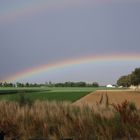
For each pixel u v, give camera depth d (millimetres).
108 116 12922
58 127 12672
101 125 12570
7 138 12367
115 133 12367
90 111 14109
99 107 14711
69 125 12602
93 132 12398
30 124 13430
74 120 12938
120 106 13008
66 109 15141
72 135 12398
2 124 13430
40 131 12977
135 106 13742
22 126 13227
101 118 12906
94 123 12719
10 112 14812
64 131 12414
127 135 12234
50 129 12898
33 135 12711
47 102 17531
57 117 13602
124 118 12578
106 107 14711
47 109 15320
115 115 12766
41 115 13898
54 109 15328
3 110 15367
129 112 12758
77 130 12477
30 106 16906
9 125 13430
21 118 13883
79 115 13320
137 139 12133
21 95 18672
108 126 12523
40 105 16531
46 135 12539
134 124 12500
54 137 12188
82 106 15547
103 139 12164
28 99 18406
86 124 12641
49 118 13672
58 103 17344
